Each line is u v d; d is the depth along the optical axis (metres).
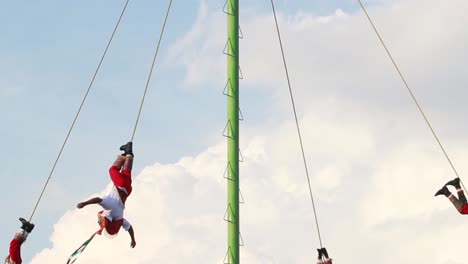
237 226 22.80
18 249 19.59
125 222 19.56
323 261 24.55
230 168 23.08
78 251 19.33
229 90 23.58
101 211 19.34
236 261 22.56
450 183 22.02
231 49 23.77
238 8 24.03
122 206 19.38
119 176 19.55
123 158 19.86
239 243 22.77
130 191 19.64
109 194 19.31
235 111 23.47
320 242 24.77
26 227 19.67
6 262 19.47
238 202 22.98
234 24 23.89
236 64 23.72
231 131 23.34
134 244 19.86
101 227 19.20
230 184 23.02
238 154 23.28
